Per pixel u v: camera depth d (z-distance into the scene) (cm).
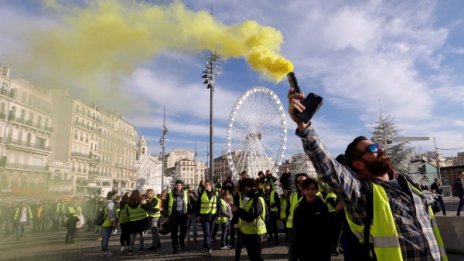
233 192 1114
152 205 1077
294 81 197
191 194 1187
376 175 210
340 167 190
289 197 829
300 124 189
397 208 194
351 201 189
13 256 1023
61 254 1045
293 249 484
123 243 1059
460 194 1482
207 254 903
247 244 603
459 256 603
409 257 185
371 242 193
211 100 1825
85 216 1867
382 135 2666
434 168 4606
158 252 1009
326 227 456
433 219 223
